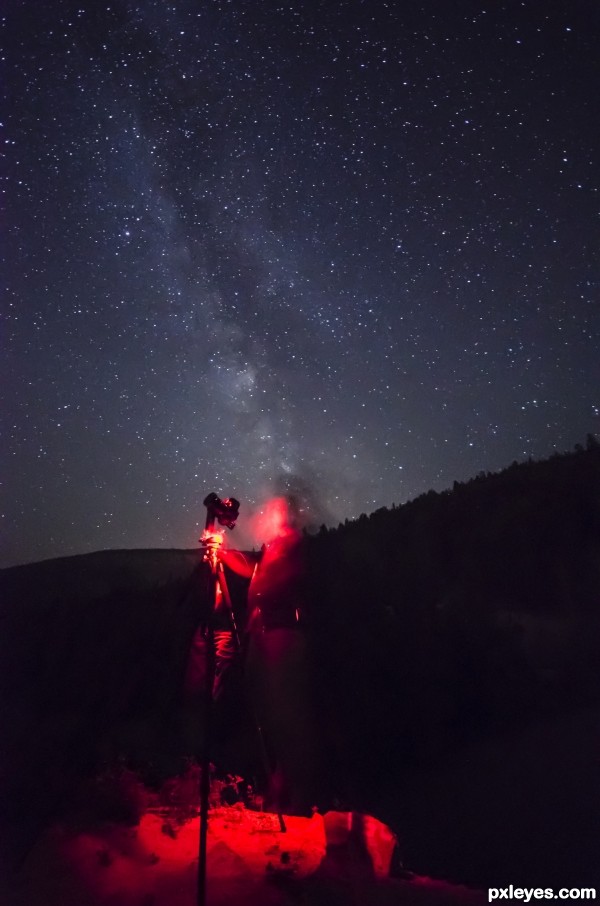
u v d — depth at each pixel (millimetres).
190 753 8234
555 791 6738
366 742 7828
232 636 4738
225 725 9195
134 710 10727
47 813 5547
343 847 3889
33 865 4031
